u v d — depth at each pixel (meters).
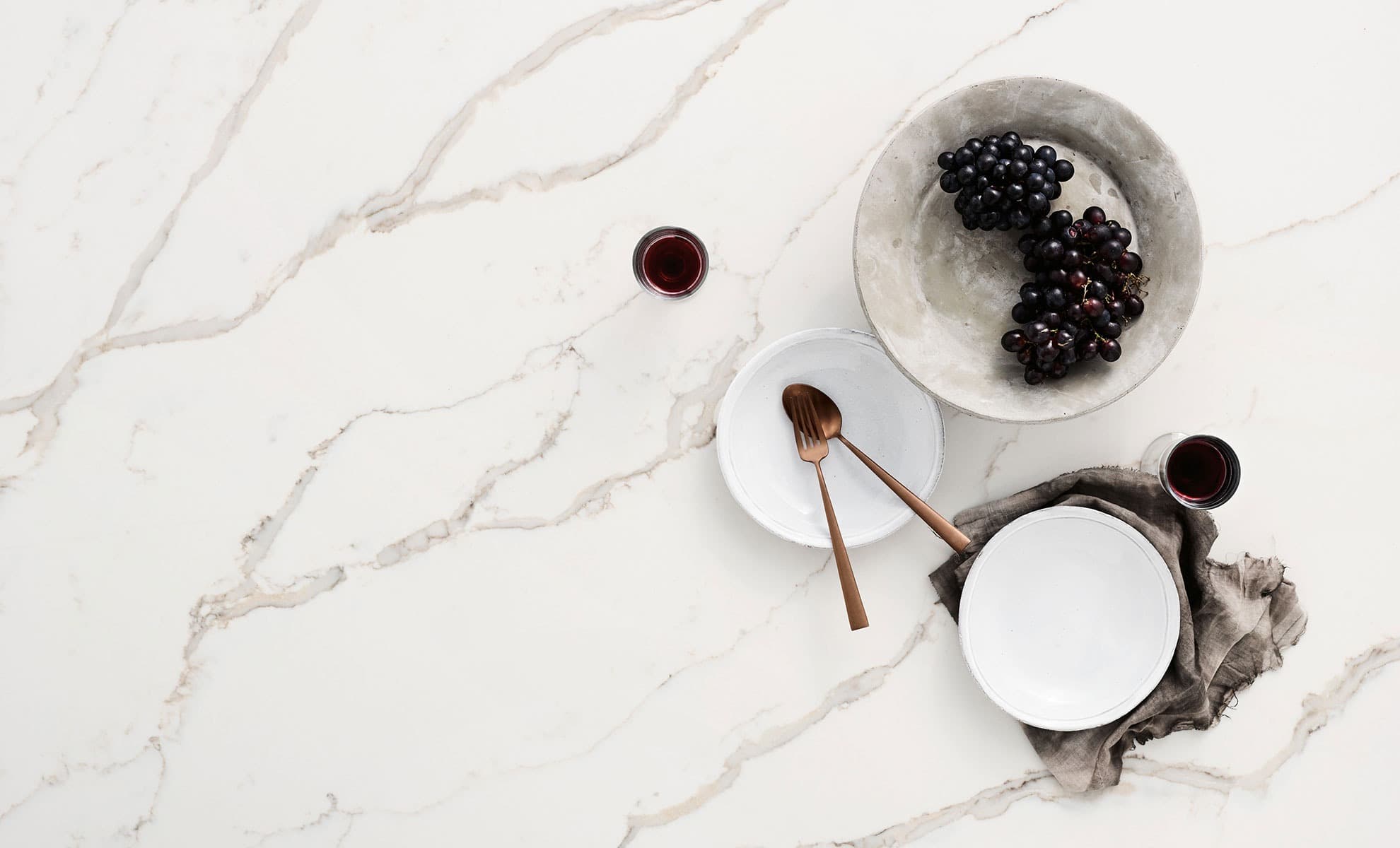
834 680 1.62
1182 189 1.48
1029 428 1.59
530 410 1.61
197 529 1.62
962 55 1.58
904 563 1.61
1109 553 1.56
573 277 1.59
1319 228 1.58
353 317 1.60
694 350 1.60
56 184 1.61
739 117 1.58
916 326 1.53
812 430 1.56
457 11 1.58
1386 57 1.57
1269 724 1.61
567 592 1.62
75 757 1.64
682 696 1.62
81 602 1.63
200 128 1.60
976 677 1.56
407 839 1.64
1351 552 1.59
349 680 1.63
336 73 1.59
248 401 1.61
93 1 1.60
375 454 1.61
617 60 1.58
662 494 1.61
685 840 1.63
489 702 1.63
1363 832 1.60
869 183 1.50
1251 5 1.57
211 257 1.61
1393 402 1.58
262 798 1.64
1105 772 1.58
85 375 1.61
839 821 1.62
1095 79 1.58
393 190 1.60
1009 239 1.53
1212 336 1.59
